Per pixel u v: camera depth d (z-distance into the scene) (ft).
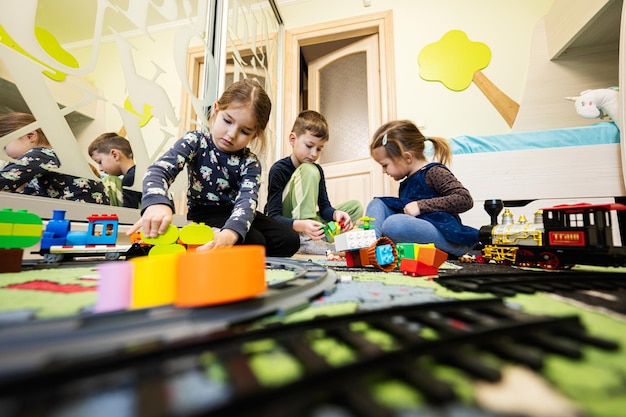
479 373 0.56
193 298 0.84
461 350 0.64
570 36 5.33
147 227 2.00
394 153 3.91
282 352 0.65
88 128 4.15
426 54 6.51
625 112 3.88
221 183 3.31
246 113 2.91
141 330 0.70
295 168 5.08
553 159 4.47
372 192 6.48
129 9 3.40
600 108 4.43
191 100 4.11
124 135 4.10
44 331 0.63
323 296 1.21
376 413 0.43
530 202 4.54
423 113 6.40
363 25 6.95
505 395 0.51
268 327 0.73
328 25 7.13
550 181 4.47
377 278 1.80
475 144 4.88
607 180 4.27
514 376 0.57
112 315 0.74
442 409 0.47
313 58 8.33
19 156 2.80
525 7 6.21
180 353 0.58
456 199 3.29
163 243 2.07
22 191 2.87
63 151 2.86
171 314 0.79
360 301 1.12
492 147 4.79
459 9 6.50
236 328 0.76
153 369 0.54
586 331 0.78
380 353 0.58
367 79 7.00
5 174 2.71
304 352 0.61
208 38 4.53
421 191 3.71
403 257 2.07
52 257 2.32
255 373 0.56
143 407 0.43
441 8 6.60
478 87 6.21
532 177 4.53
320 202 4.93
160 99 3.90
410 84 6.55
